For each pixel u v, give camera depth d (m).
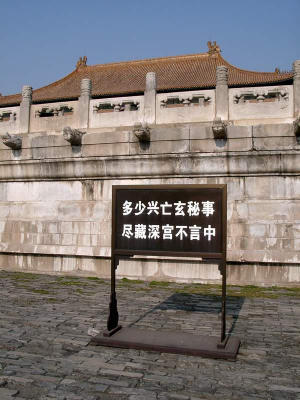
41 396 5.35
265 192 13.52
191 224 7.46
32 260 15.99
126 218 7.92
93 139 14.87
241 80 37.28
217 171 13.78
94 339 7.45
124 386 5.68
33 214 15.95
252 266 13.48
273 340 7.80
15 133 18.44
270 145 13.22
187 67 42.44
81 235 15.19
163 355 6.96
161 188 7.68
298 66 15.05
